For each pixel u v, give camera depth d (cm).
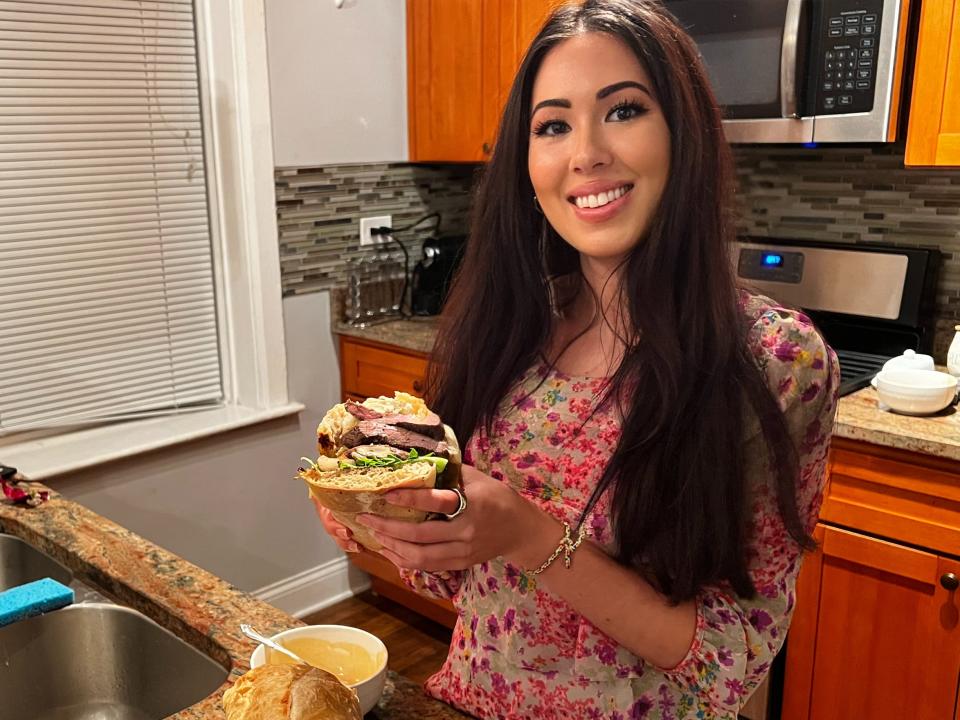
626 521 89
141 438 242
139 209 245
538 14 239
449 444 82
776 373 88
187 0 244
